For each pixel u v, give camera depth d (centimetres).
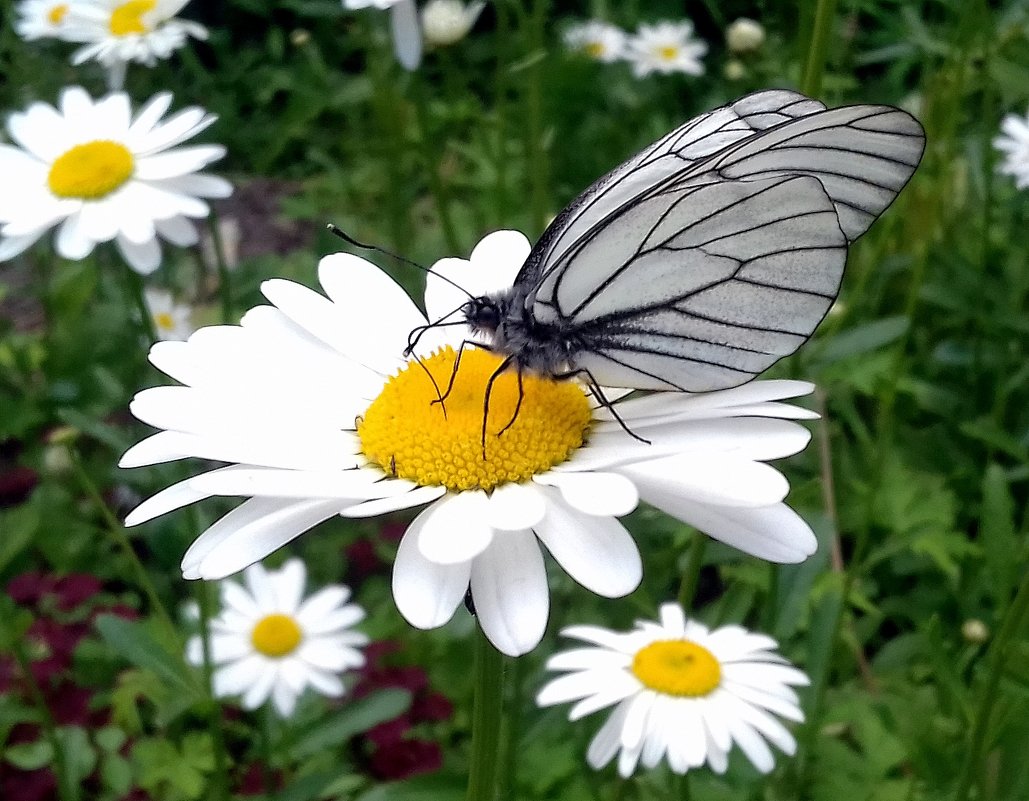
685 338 8
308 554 16
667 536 14
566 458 8
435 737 13
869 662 15
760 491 7
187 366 8
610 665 10
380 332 9
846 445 16
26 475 18
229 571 7
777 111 9
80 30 15
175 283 20
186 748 12
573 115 23
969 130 19
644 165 9
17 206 12
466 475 7
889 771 12
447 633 13
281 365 9
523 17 15
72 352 18
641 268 8
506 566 7
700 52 24
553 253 8
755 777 11
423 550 7
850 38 17
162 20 15
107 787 13
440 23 17
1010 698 9
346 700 14
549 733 12
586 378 8
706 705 10
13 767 12
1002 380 16
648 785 11
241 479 7
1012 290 17
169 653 11
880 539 16
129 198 12
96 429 11
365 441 8
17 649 11
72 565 16
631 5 26
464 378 8
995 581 11
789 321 8
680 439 8
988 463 15
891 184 8
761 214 8
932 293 16
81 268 18
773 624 12
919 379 17
